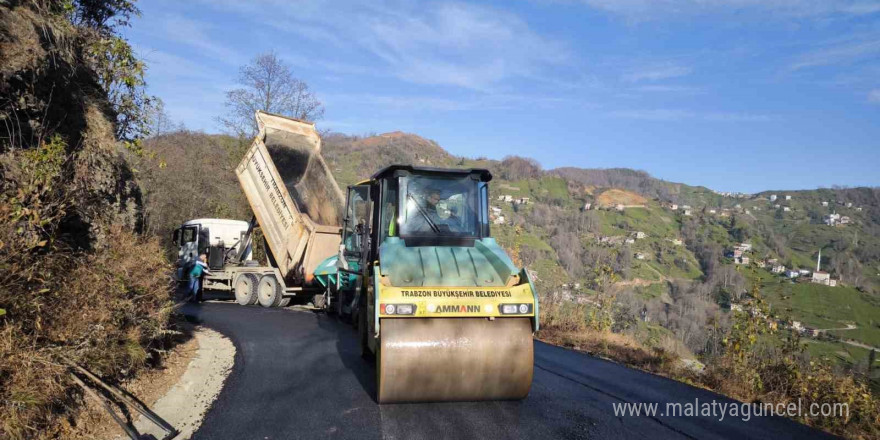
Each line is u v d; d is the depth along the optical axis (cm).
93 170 712
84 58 755
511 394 610
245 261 1612
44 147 572
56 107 680
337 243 1447
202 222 1783
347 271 1112
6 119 597
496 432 538
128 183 817
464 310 593
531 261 4022
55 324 530
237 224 1838
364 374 741
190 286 1588
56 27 690
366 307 796
